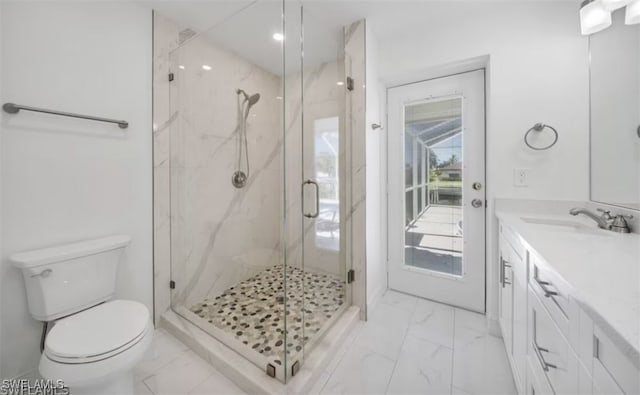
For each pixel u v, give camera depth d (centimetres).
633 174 113
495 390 128
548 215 154
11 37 122
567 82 152
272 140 211
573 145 151
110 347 97
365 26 185
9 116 122
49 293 124
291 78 192
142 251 175
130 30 166
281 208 208
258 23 181
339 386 131
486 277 197
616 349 46
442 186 213
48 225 135
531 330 98
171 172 188
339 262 200
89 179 150
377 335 173
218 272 212
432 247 221
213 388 130
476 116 196
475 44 175
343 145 199
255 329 167
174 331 172
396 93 229
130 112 167
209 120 206
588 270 70
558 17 153
